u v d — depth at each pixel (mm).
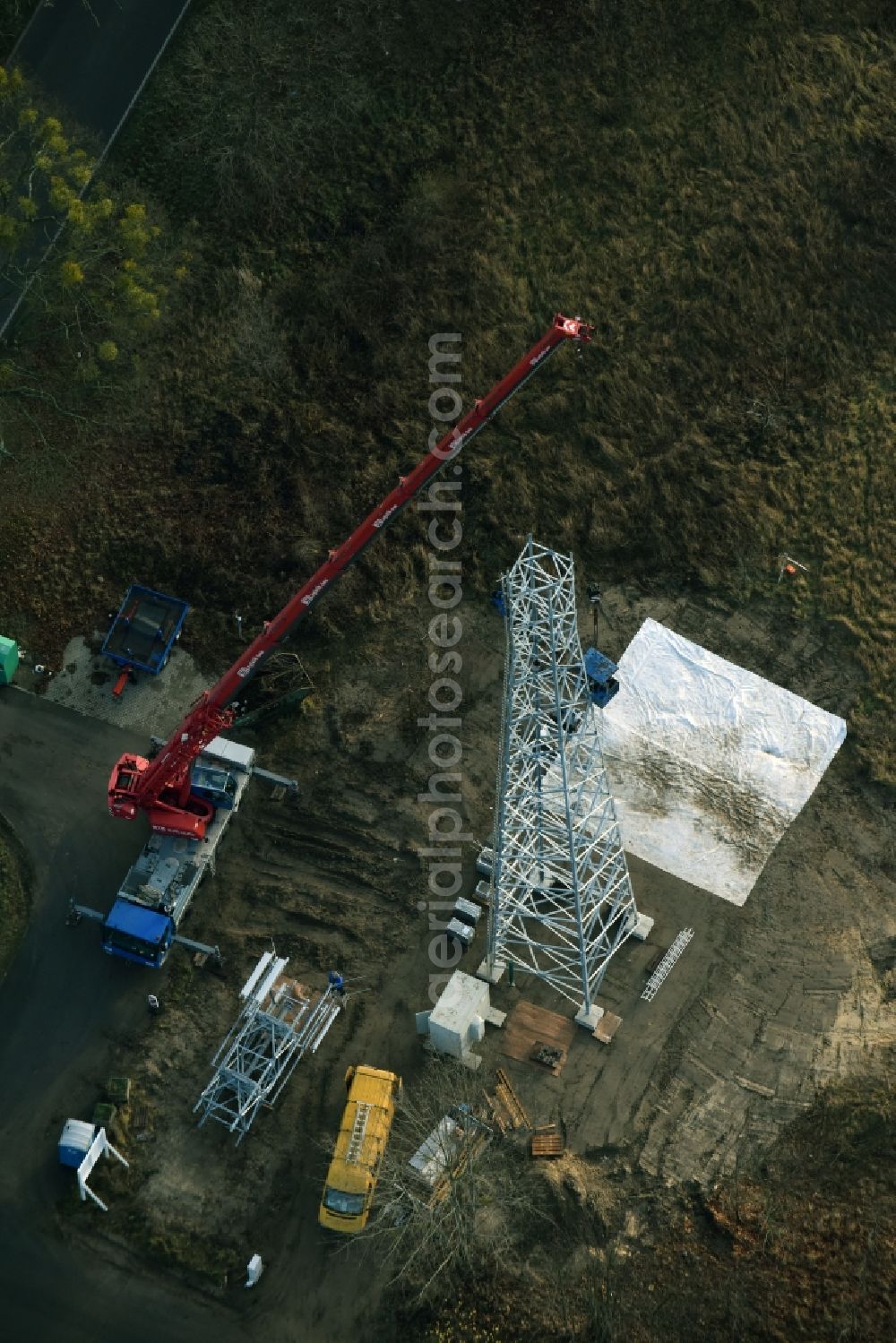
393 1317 71125
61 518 89562
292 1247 72625
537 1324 70500
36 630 87750
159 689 86625
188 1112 75625
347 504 89625
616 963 79375
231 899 81062
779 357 92438
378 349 92250
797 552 89250
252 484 90312
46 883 81250
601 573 89562
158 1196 73500
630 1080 76312
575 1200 72938
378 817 83062
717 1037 77312
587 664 84875
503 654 87625
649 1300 71062
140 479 90438
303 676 86312
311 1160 74562
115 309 89625
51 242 92375
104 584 88562
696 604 88750
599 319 92625
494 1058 76938
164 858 79500
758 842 82625
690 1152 74375
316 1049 77125
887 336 92688
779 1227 72188
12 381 90188
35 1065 76750
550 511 90062
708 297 93000
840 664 86875
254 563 88938
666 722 85938
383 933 80000
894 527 89125
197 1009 78062
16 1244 72625
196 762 82250
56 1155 74438
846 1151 74000
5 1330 71000
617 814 83438
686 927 80250
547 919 79438
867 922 80500
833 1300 70500
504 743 74438
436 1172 73000
